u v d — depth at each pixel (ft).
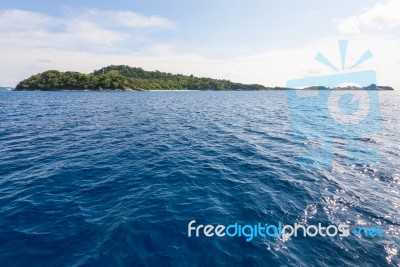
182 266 16.96
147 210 24.09
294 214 23.58
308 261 17.56
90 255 17.84
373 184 30.25
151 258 17.66
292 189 28.89
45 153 42.50
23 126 67.82
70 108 118.32
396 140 51.93
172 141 53.01
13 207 24.29
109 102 161.68
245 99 221.87
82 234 20.18
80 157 40.57
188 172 34.47
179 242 19.43
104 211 23.90
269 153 43.80
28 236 19.84
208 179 32.04
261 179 31.96
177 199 26.48
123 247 18.70
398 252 18.52
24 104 136.26
